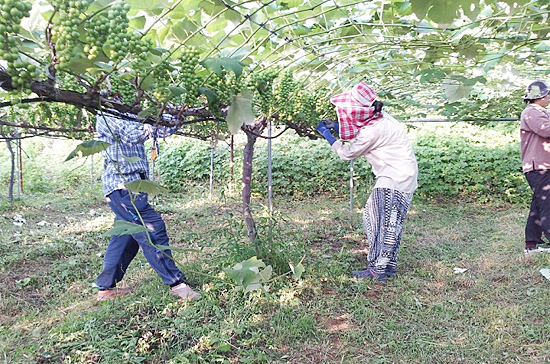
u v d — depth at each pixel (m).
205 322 3.26
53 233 5.72
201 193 8.47
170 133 3.39
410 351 3.00
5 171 9.60
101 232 5.75
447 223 6.47
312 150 8.73
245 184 4.27
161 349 2.91
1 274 4.22
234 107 2.26
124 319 3.30
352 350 2.98
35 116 4.23
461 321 3.39
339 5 2.75
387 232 4.02
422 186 8.07
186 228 6.14
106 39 1.50
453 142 8.62
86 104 1.65
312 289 3.83
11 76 1.39
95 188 8.91
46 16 1.62
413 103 5.50
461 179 7.91
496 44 3.88
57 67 1.46
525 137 4.77
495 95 6.20
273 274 3.96
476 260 4.73
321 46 3.52
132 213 3.43
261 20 2.71
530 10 2.85
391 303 3.68
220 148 9.13
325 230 5.96
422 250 5.12
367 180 8.23
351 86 5.16
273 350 2.97
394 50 3.86
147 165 3.60
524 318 3.38
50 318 3.39
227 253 4.22
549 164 4.65
